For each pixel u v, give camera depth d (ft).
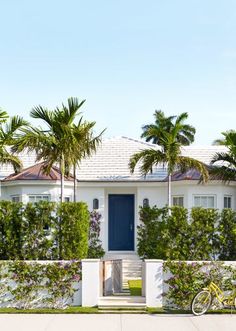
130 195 95.86
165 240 63.21
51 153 72.79
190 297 59.72
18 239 63.77
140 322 52.26
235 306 56.65
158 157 80.89
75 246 63.82
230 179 85.10
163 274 60.75
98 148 102.37
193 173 89.25
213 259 63.36
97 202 92.99
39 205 64.03
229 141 82.94
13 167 89.56
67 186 90.79
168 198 82.89
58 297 60.85
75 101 73.82
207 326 50.31
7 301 60.85
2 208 64.23
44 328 49.29
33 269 61.11
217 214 63.41
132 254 92.43
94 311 57.67
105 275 63.46
